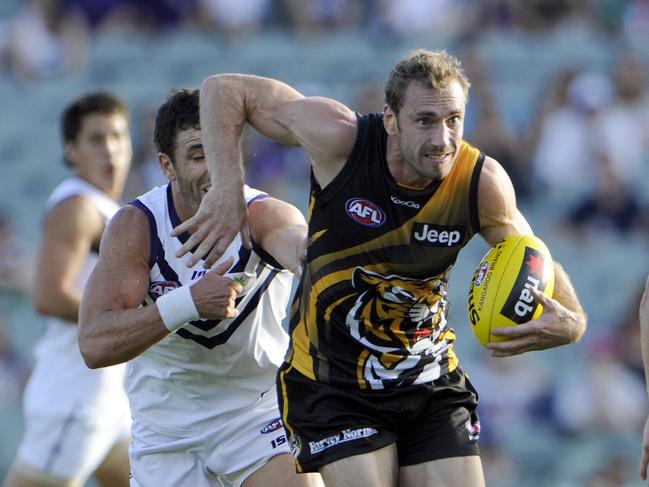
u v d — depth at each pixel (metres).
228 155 15.78
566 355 38.91
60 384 23.16
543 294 15.28
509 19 50.78
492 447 36.12
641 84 45.97
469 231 15.45
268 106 15.98
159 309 16.41
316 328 15.94
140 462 18.73
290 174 44.34
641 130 45.19
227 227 15.61
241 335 17.70
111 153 23.70
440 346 16.23
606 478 35.78
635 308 37.81
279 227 17.09
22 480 23.45
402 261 15.33
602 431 36.59
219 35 52.44
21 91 52.84
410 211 15.13
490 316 15.45
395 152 15.05
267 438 18.03
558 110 45.09
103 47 53.28
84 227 22.92
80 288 23.02
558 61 49.25
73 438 23.12
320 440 15.84
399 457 16.16
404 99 14.60
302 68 50.91
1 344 39.38
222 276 16.53
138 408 18.56
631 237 43.25
